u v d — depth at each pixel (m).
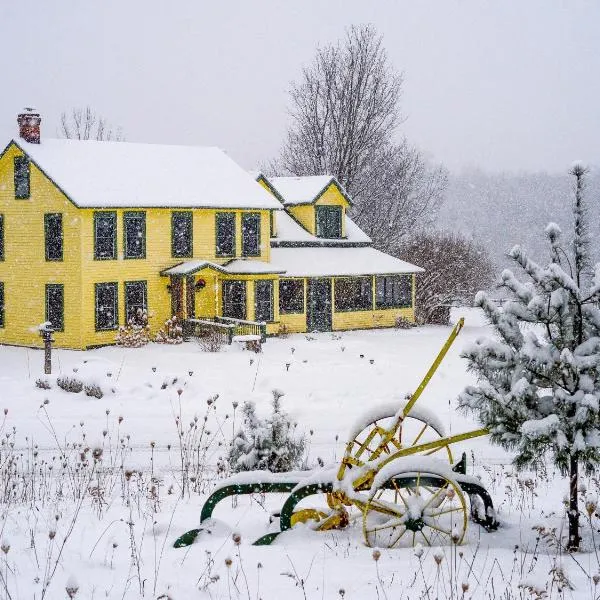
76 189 33.00
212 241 37.59
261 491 7.82
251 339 31.11
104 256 33.72
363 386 20.70
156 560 6.73
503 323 7.25
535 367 7.02
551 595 5.84
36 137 35.00
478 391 7.07
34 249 34.59
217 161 40.94
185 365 26.44
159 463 12.26
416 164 56.09
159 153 39.09
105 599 5.76
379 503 7.51
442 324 45.81
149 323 35.28
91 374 21.34
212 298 37.50
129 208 34.06
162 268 35.72
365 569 6.47
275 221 42.56
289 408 17.19
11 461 10.74
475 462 12.34
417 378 22.44
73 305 33.34
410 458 7.30
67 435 14.48
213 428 15.23
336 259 42.56
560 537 7.19
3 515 8.30
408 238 54.66
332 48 53.50
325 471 7.70
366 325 42.62
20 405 17.69
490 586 6.04
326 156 53.66
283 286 39.84
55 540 7.36
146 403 17.81
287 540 7.41
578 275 7.31
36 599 5.73
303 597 5.80
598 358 6.96
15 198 35.16
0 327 36.22
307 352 30.97
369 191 53.34
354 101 53.06
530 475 11.13
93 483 10.52
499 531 7.76
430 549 7.09
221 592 5.92
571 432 6.87
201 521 7.82
